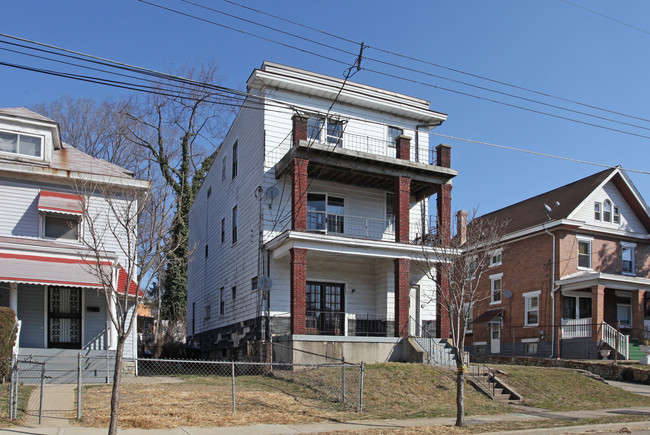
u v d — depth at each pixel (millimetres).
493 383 17797
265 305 21797
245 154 25375
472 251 17781
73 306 19828
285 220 22766
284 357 19609
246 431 11016
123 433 10406
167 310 35312
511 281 33250
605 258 31984
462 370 12578
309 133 23656
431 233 21641
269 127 23078
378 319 23859
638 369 21812
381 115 25375
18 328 17062
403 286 21891
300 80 23453
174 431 10758
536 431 12016
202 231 34156
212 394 14461
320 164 21688
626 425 13234
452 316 13125
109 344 18672
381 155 22797
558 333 29406
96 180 20109
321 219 23719
